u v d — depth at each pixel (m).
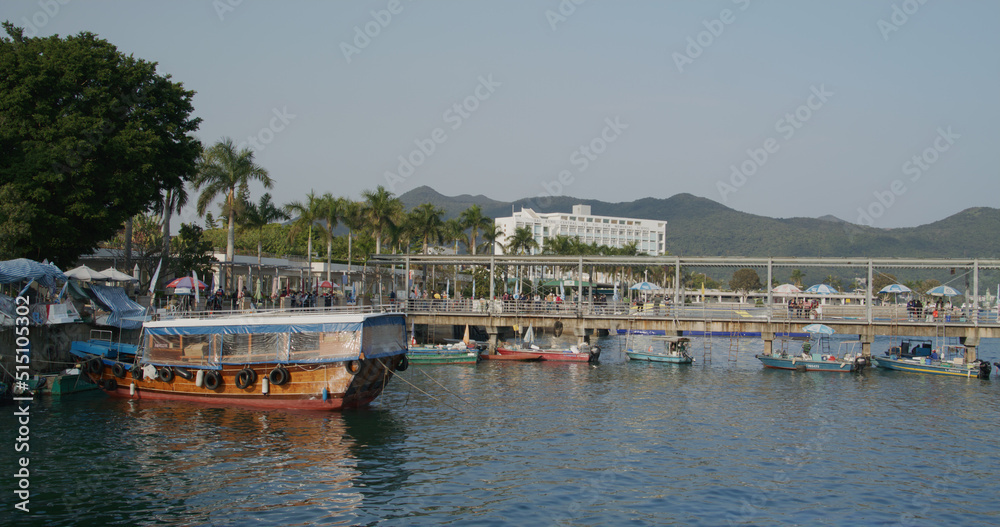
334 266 96.50
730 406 44.28
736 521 24.17
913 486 28.31
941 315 66.06
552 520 23.75
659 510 24.98
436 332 82.25
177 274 65.06
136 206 50.78
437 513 24.12
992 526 24.27
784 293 78.56
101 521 22.52
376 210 84.19
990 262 63.47
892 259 65.56
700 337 107.81
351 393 37.97
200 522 22.75
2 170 45.47
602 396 47.19
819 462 31.38
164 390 40.47
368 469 28.73
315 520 23.20
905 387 54.00
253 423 35.78
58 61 48.34
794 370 63.28
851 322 65.00
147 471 27.69
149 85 53.38
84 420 35.47
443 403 43.09
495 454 31.44
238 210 69.31
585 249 138.50
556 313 70.31
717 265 69.31
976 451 33.66
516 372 59.53
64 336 44.78
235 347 38.88
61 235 47.03
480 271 109.62
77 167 47.19
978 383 56.75
